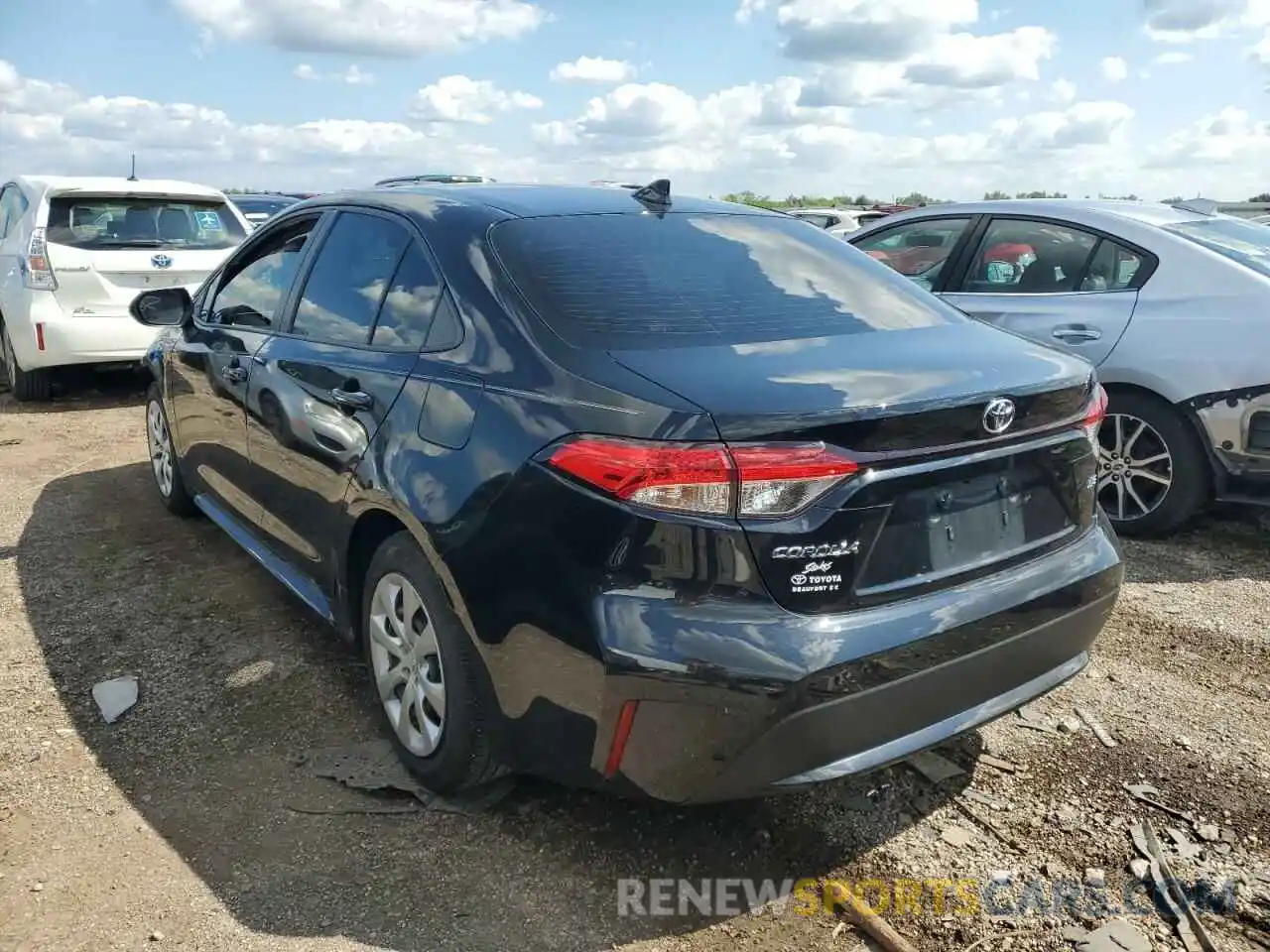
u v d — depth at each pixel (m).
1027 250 5.48
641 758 2.26
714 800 2.29
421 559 2.73
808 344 2.62
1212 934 2.40
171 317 4.53
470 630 2.51
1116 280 5.11
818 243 3.46
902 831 2.76
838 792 2.93
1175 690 3.56
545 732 2.40
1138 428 4.99
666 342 2.54
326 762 3.03
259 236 4.25
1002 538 2.55
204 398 4.27
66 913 2.41
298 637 3.88
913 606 2.33
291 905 2.45
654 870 2.59
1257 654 3.84
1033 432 2.55
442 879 2.55
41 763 3.02
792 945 2.36
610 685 2.22
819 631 2.20
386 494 2.77
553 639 2.32
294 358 3.46
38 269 7.48
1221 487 4.83
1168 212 5.44
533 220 3.03
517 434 2.43
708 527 2.15
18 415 7.73
